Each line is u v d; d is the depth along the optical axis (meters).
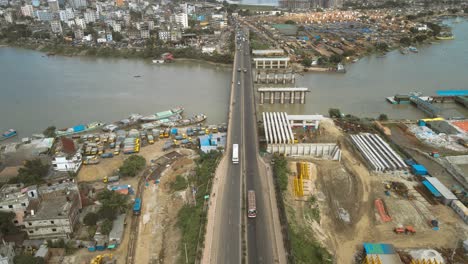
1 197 140.62
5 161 191.00
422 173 173.88
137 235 137.75
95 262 122.25
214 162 175.25
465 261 122.56
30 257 118.31
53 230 133.50
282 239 126.25
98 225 139.62
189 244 125.75
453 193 159.25
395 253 121.12
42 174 172.00
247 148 187.88
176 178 171.50
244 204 143.62
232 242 125.00
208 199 146.38
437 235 135.25
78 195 146.50
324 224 141.12
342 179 169.00
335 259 123.88
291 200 150.88
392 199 155.50
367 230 138.12
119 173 176.12
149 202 157.00
